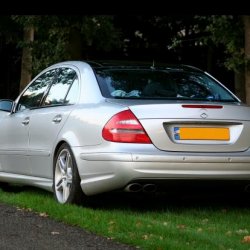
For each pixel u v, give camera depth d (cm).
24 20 1708
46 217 754
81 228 690
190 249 584
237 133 769
